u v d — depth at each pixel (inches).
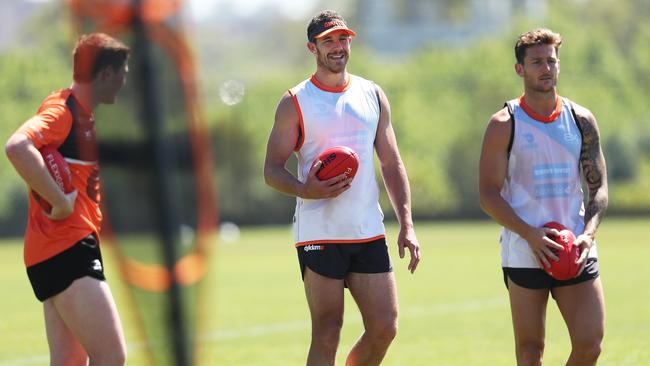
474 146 6284.5
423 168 6161.4
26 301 2279.8
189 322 540.4
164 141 513.0
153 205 518.6
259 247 4109.3
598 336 879.1
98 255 780.0
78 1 512.7
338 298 900.6
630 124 6466.5
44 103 775.1
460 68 6609.3
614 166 6215.6
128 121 513.3
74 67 761.6
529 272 892.6
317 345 899.4
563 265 861.8
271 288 2410.2
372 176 911.0
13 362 1370.6
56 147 765.3
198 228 526.6
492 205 894.4
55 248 762.2
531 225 892.0
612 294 2049.7
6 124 5861.2
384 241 909.8
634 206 5935.0
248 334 1587.1
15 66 6067.9
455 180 6210.6
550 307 1798.7
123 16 508.4
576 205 917.2
